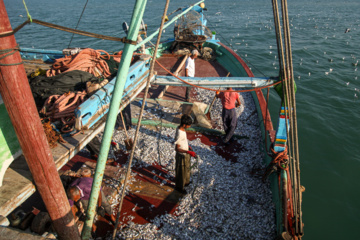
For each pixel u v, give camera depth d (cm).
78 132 436
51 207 316
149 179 586
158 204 526
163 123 768
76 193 422
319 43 2217
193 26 1365
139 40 778
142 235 462
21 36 2838
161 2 6831
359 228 632
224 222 488
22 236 255
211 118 817
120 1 8369
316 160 865
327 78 1485
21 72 256
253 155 668
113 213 507
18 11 5781
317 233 617
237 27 3027
